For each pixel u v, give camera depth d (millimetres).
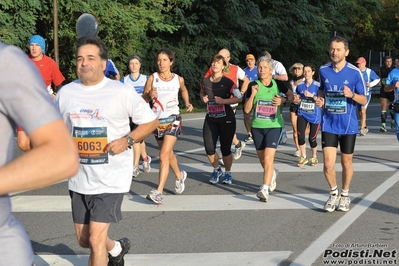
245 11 29188
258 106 8469
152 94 7934
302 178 10164
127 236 6652
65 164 1988
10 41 18844
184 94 8742
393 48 46938
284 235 6676
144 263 5715
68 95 4859
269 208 7977
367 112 25594
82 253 6062
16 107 2023
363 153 12875
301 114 11250
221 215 7598
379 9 43500
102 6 21562
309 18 31859
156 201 8031
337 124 7625
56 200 8305
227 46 27750
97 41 4844
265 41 29594
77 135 4770
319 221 7289
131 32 23062
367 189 9141
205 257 5898
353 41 45406
